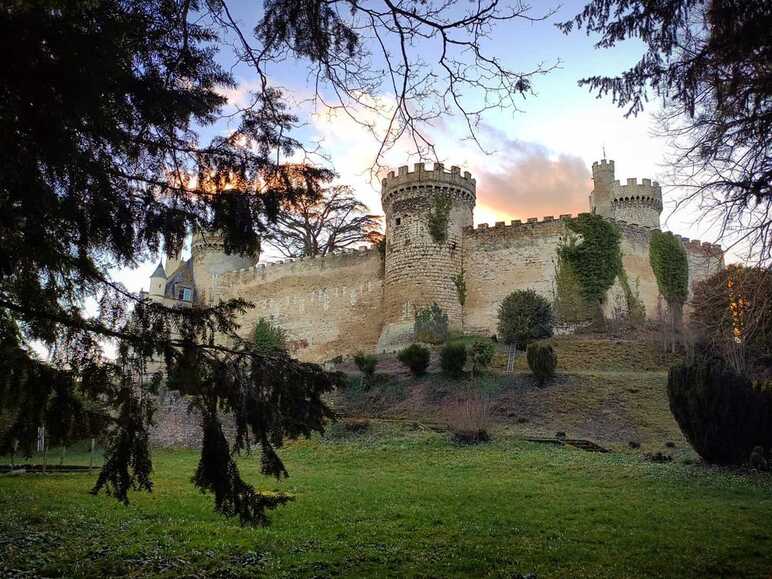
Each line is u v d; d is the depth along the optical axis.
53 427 6.25
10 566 7.98
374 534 10.30
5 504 13.02
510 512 12.13
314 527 10.83
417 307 36.75
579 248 35.66
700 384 17.66
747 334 10.12
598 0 7.85
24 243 5.79
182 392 6.73
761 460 16.89
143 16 5.93
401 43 7.39
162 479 17.23
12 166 4.88
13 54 4.76
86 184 5.83
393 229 39.00
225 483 6.59
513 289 36.75
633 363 29.78
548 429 22.92
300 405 7.04
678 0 7.53
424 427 23.81
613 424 22.92
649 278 36.88
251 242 6.86
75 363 6.48
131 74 5.83
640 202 46.28
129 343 6.57
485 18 6.92
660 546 9.39
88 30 5.18
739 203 8.42
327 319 44.12
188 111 6.36
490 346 28.84
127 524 10.94
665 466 17.47
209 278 51.44
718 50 7.48
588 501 13.17
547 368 26.66
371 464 19.70
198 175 6.75
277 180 6.91
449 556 8.91
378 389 29.28
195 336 6.84
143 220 6.39
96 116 5.41
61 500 13.61
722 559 8.62
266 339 44.44
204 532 10.29
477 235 38.62
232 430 21.67
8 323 6.44
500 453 19.89
